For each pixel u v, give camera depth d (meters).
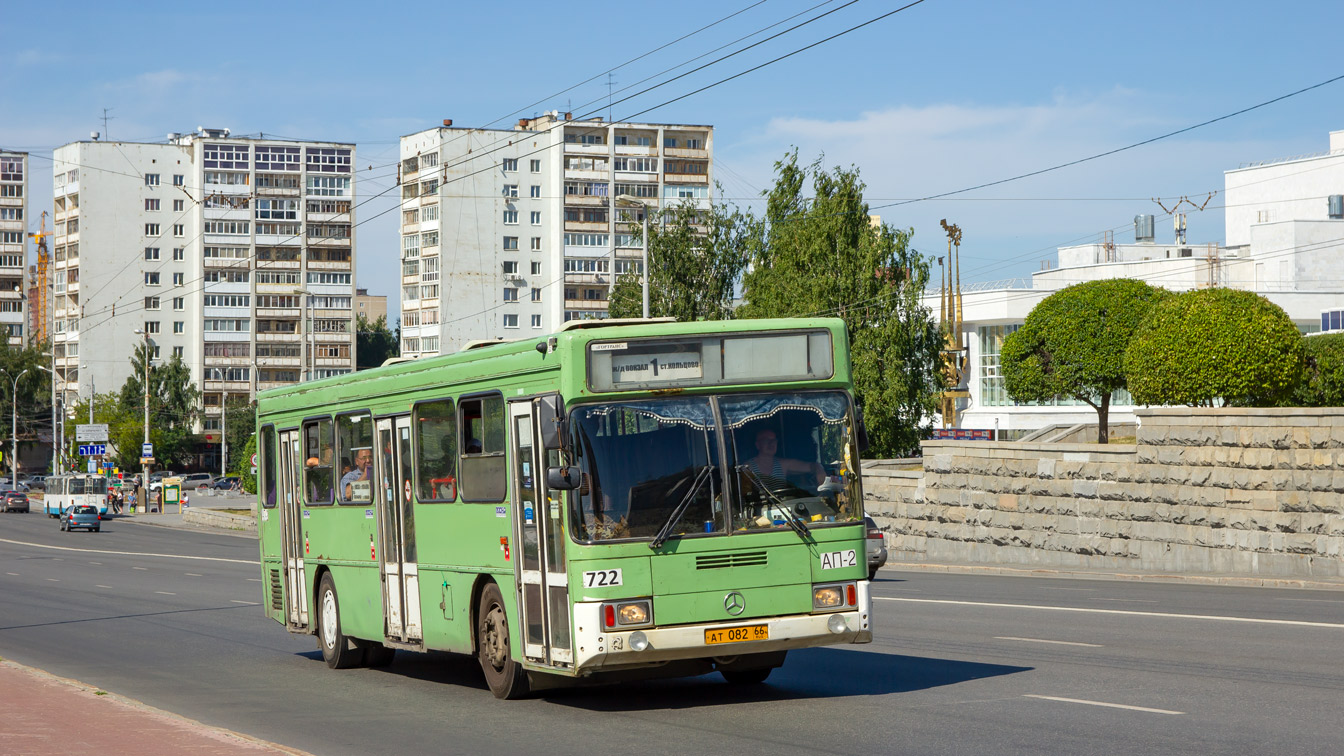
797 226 54.66
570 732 10.52
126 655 17.89
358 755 9.93
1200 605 19.72
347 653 15.52
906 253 54.09
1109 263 96.62
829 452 11.32
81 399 129.12
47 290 145.12
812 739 9.71
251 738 9.91
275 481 17.66
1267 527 25.61
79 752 9.34
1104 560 29.62
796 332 11.38
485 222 117.44
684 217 64.06
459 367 12.73
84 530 71.56
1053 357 48.66
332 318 132.62
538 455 11.21
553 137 117.94
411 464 13.68
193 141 130.00
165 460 125.69
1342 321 74.88
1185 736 9.23
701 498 10.87
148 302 130.50
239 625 22.03
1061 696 11.26
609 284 119.00
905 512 36.25
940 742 9.36
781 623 10.90
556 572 10.95
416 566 13.57
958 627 17.38
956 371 75.88
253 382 130.50
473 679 14.32
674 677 11.77
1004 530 32.72
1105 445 29.72
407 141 119.94
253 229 130.25
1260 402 35.97
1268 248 95.75
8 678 13.85
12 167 154.38
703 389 11.07
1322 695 10.87
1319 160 102.44
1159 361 36.28
